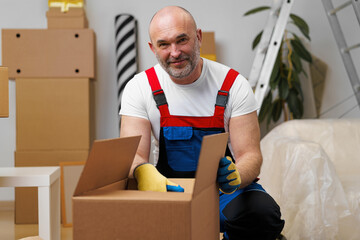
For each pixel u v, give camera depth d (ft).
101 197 3.20
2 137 11.91
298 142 7.10
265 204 4.97
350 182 7.42
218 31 12.37
